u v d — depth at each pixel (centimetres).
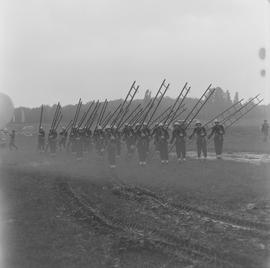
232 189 1451
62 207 1338
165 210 1248
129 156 2534
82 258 878
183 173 1819
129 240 975
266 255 843
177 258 859
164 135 2208
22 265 848
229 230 1020
